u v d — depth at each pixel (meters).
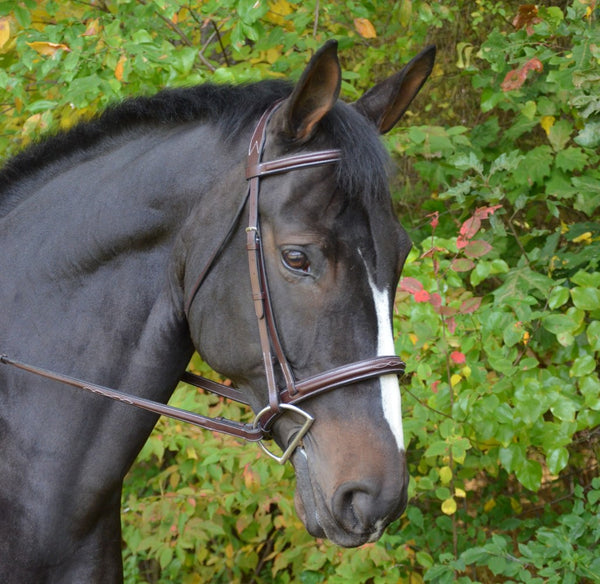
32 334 1.86
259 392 1.73
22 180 2.02
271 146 1.70
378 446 1.59
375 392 1.62
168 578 4.38
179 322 1.86
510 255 3.79
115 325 1.85
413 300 3.03
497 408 2.80
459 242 2.81
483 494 4.09
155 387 1.87
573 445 3.95
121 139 1.97
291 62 3.50
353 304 1.62
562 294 2.82
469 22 4.41
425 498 3.87
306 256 1.62
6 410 1.85
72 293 1.87
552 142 3.33
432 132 3.36
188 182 1.83
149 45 3.02
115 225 1.86
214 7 3.22
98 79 2.92
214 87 1.92
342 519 1.58
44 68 3.01
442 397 2.93
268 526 3.78
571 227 3.39
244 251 1.70
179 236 1.82
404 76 1.88
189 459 3.62
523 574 2.88
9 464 1.83
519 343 3.37
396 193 4.32
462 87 4.49
